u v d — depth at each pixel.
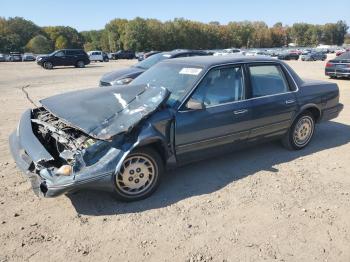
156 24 94.81
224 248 3.13
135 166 3.84
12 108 9.23
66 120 3.69
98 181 3.51
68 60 29.08
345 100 10.15
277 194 4.12
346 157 5.35
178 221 3.55
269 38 121.38
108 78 9.80
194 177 4.57
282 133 5.31
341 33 139.62
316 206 3.86
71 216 3.64
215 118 4.34
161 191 4.18
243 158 5.24
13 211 3.72
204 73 4.34
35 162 3.47
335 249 3.13
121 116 3.64
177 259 2.99
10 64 37.81
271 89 5.04
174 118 4.01
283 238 3.28
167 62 5.08
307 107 5.41
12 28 105.38
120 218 3.60
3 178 4.50
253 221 3.55
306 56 43.75
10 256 3.01
